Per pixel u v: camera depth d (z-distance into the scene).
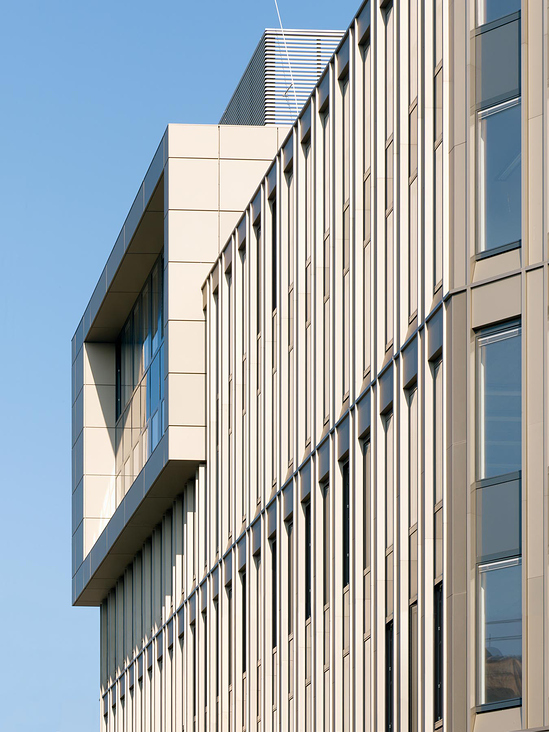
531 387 24.58
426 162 28.06
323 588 34.59
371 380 31.12
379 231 31.34
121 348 63.25
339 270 34.50
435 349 27.06
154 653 53.66
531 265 24.94
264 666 39.25
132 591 59.66
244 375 43.75
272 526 39.41
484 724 24.25
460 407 25.55
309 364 36.72
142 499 51.75
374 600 30.06
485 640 24.55
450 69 27.11
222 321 45.81
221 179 48.66
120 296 58.66
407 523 28.73
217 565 45.06
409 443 28.92
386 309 31.00
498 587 24.52
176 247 48.25
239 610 42.62
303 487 36.44
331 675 33.00
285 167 39.81
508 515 24.61
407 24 30.52
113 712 62.38
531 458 24.39
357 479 32.03
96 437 63.75
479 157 26.20
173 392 47.78
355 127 33.44
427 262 27.75
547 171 25.00
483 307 25.52
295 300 37.88
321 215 36.41
